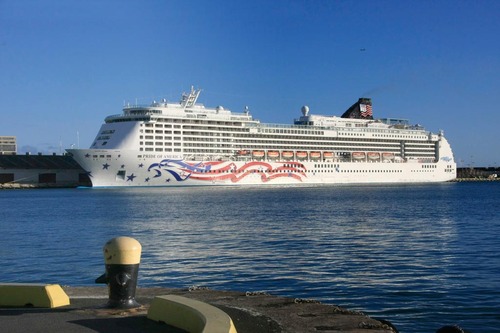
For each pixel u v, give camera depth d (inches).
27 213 3624.5
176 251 1738.4
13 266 1492.4
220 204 4215.1
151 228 2512.3
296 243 1920.5
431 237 2094.0
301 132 7411.4
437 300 1038.4
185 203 4362.7
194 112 6540.4
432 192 6668.3
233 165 6688.0
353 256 1616.6
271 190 6909.5
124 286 526.3
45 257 1647.4
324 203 4328.3
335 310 512.4
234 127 6786.4
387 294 1096.8
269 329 442.0
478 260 1530.5
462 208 3791.8
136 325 462.3
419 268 1403.8
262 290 1154.7
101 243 1980.8
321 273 1338.6
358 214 3255.4
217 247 1827.0
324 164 7583.7
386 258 1577.3
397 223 2687.0
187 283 1238.3
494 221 2800.2
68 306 545.0
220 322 393.1
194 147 6471.5
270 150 7126.0
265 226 2546.8
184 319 446.0
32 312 514.3
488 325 866.1
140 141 6156.5
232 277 1300.4
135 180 6225.4
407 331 837.8
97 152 6097.4
